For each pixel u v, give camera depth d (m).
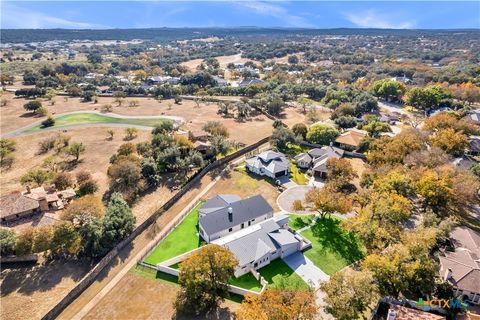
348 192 84.44
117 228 64.00
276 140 112.38
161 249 63.69
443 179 70.56
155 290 53.94
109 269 58.97
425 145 99.38
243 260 56.28
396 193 68.19
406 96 176.12
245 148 113.62
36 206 75.62
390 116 150.50
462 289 49.75
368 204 67.75
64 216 65.00
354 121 136.12
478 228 68.75
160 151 101.25
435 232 57.28
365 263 50.84
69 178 85.94
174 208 79.12
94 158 108.31
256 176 95.38
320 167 93.94
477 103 168.75
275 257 60.56
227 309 49.47
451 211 74.12
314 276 56.12
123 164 85.44
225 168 100.75
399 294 51.00
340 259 60.34
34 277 57.69
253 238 60.69
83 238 62.44
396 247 51.09
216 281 50.12
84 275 57.94
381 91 183.75
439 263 56.09
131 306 50.97
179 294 50.84
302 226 70.62
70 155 109.94
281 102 164.12
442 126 114.94
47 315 48.84
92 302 51.91
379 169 80.69
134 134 130.25
